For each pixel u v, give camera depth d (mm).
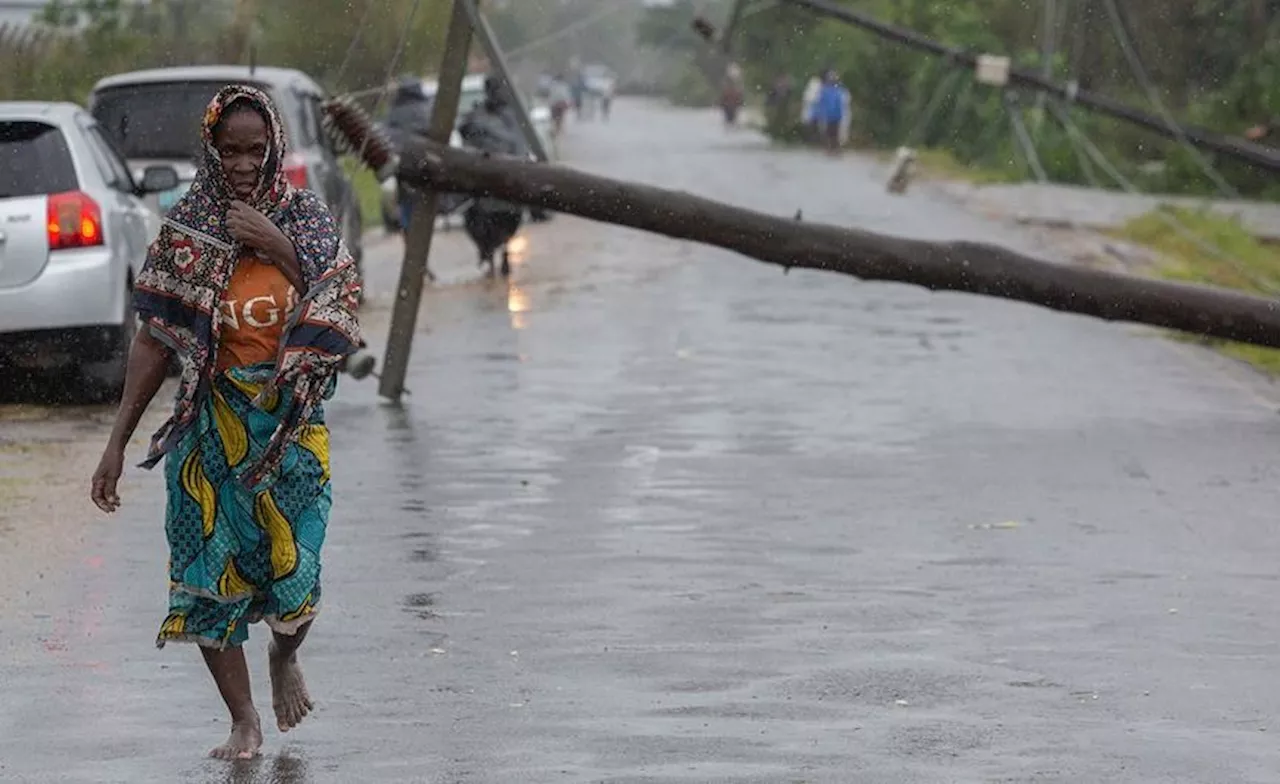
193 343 12367
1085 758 12695
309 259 12320
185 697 14109
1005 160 89188
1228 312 25688
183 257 12328
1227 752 12844
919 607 16781
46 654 15219
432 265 50125
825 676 14625
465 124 48469
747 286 43844
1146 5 75188
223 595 12477
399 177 26125
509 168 25641
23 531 19641
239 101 12242
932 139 106500
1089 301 25516
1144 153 81125
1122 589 17438
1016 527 20047
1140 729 13352
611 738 13102
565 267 49062
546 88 134375
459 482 22297
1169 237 55656
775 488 22016
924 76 105625
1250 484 22375
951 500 21391
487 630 15984
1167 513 20766
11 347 27078
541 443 24766
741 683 14438
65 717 13609
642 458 23797
